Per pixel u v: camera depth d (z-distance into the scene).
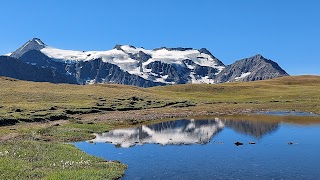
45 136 59.88
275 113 108.00
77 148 47.91
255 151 48.50
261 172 36.72
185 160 42.78
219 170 37.62
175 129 75.62
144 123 87.56
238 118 96.56
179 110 118.44
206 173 36.41
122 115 101.75
